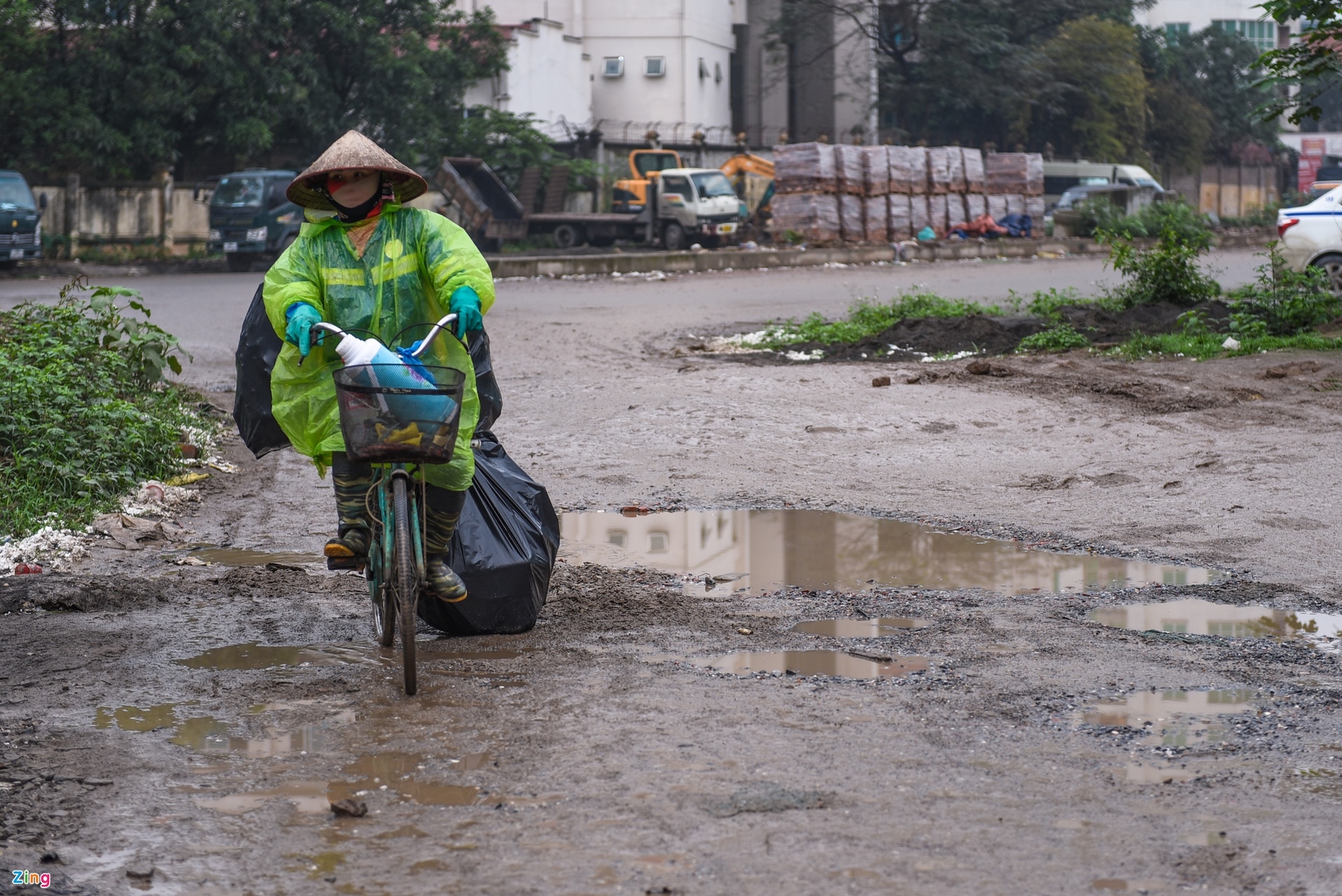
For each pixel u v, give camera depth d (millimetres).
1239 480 12250
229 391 19328
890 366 19672
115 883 4988
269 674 7551
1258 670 7480
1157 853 5141
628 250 54844
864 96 84062
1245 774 5922
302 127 55188
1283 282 21938
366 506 7699
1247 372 18031
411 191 7785
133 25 51250
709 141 78312
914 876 4957
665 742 6355
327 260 7551
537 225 57188
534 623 8492
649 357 22094
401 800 5715
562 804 5625
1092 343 21469
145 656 7914
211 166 57438
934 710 6809
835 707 6855
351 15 54344
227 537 11156
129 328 16703
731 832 5340
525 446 14820
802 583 9578
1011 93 77875
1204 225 61719
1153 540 10555
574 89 72500
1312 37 20781
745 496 12461
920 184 54906
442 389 6805
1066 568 9883
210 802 5719
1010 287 36281
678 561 10266
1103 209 61406
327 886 4949
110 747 6383
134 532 11109
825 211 50750
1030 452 14031
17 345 15711
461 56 59844
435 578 7676
